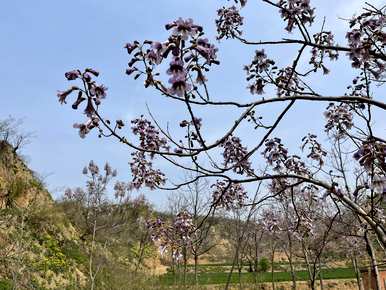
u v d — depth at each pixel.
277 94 5.04
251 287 24.09
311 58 5.21
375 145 3.83
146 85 3.15
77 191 25.42
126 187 19.66
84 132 3.57
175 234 7.95
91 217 21.77
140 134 5.54
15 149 25.67
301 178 4.11
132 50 3.14
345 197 4.23
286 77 5.02
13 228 18.83
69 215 26.23
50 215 24.05
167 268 31.48
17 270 15.31
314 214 9.66
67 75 3.32
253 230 20.05
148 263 30.91
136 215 24.45
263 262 34.88
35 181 26.30
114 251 27.38
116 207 22.98
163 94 3.16
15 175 24.39
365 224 6.74
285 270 36.97
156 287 21.72
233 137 5.95
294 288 16.97
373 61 5.26
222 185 7.40
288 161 6.71
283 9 4.45
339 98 3.43
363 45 4.20
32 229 22.23
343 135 6.75
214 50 3.11
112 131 3.41
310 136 7.16
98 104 3.36
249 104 3.33
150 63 3.13
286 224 11.25
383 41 4.40
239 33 5.25
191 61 3.09
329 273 32.75
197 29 3.08
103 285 21.91
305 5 4.42
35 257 20.20
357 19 4.47
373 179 3.83
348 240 12.06
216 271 34.22
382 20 4.42
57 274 20.47
